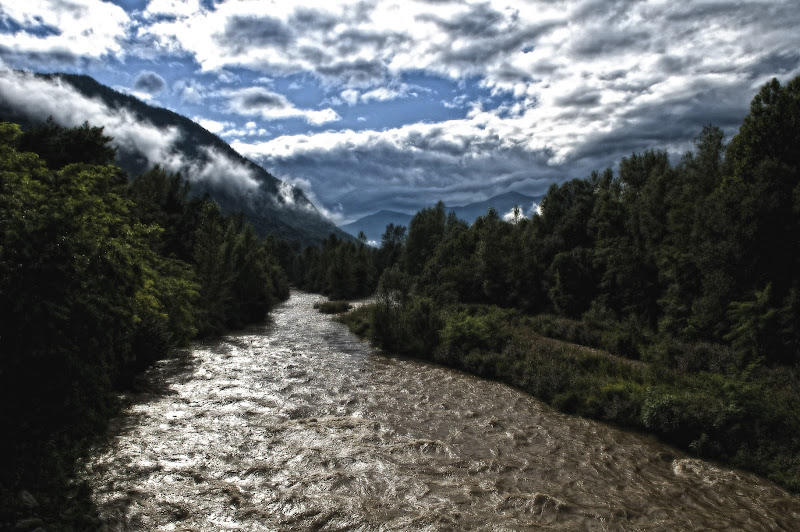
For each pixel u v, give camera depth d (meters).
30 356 8.85
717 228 29.39
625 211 47.94
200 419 15.49
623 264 40.22
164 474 11.27
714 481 13.38
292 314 55.19
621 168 56.97
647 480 13.29
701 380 19.58
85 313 10.23
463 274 56.25
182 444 13.22
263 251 70.12
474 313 44.09
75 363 9.69
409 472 12.54
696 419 16.06
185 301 27.83
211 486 10.91
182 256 44.44
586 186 60.72
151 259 23.84
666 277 35.94
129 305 13.97
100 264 11.50
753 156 30.03
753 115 30.06
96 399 11.95
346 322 44.94
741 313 25.20
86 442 12.12
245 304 42.97
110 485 10.39
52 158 26.47
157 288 23.31
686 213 35.88
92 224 13.08
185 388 19.23
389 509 10.43
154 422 14.80
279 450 13.37
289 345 31.91
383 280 33.56
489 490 11.80
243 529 9.26
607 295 42.34
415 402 19.56
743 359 23.44
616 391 19.45
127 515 9.29
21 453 9.27
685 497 12.33
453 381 23.73
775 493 12.88
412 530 9.60
